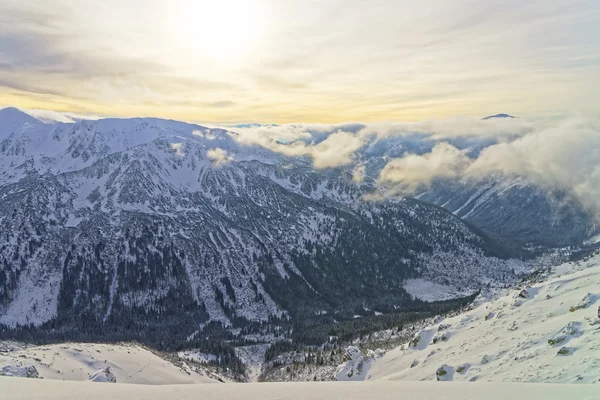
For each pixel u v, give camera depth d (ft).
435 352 280.51
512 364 198.70
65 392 122.42
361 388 125.59
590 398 101.60
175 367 390.42
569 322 211.41
